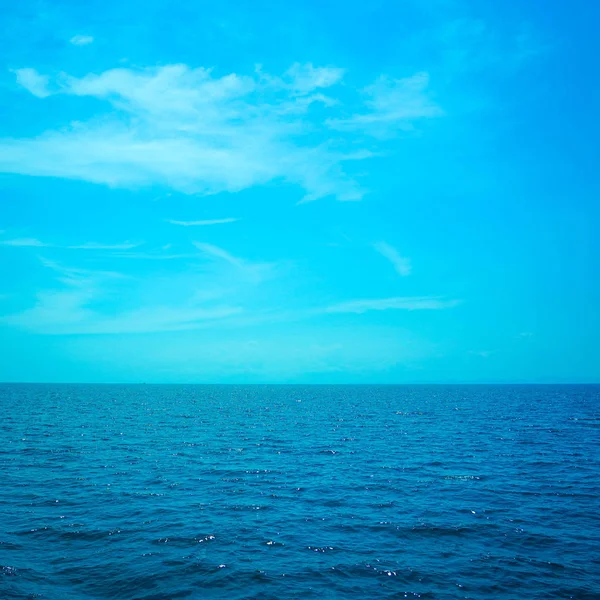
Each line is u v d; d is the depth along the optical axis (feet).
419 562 54.34
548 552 57.52
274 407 366.43
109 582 48.11
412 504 78.28
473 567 53.01
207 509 74.43
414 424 217.77
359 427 204.74
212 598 45.21
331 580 49.49
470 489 88.43
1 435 155.74
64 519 67.92
